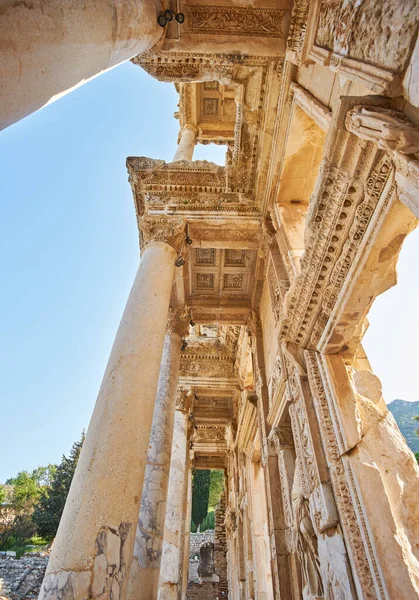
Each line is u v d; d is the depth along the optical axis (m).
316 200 4.51
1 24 1.95
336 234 4.53
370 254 4.12
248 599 11.28
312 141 7.00
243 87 7.50
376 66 3.13
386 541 3.64
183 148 12.87
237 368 14.55
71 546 3.43
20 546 32.69
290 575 6.66
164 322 6.27
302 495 5.59
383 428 4.55
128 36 3.74
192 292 10.98
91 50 2.93
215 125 14.55
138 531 6.58
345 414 4.62
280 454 7.60
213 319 11.18
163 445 7.82
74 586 3.16
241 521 14.22
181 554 11.27
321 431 4.87
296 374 5.79
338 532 4.14
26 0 2.17
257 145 8.21
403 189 3.02
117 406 4.62
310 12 5.04
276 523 7.25
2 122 2.04
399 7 2.78
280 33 6.21
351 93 4.08
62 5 2.54
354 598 3.70
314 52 4.90
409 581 3.39
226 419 17.98
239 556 13.58
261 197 8.63
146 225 8.26
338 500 4.23
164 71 7.29
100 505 3.73
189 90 13.69
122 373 5.04
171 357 9.46
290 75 6.48
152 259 7.52
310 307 5.46
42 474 51.50
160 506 6.96
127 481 4.02
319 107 5.16
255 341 10.29
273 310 8.30
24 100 2.18
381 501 3.91
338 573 4.01
